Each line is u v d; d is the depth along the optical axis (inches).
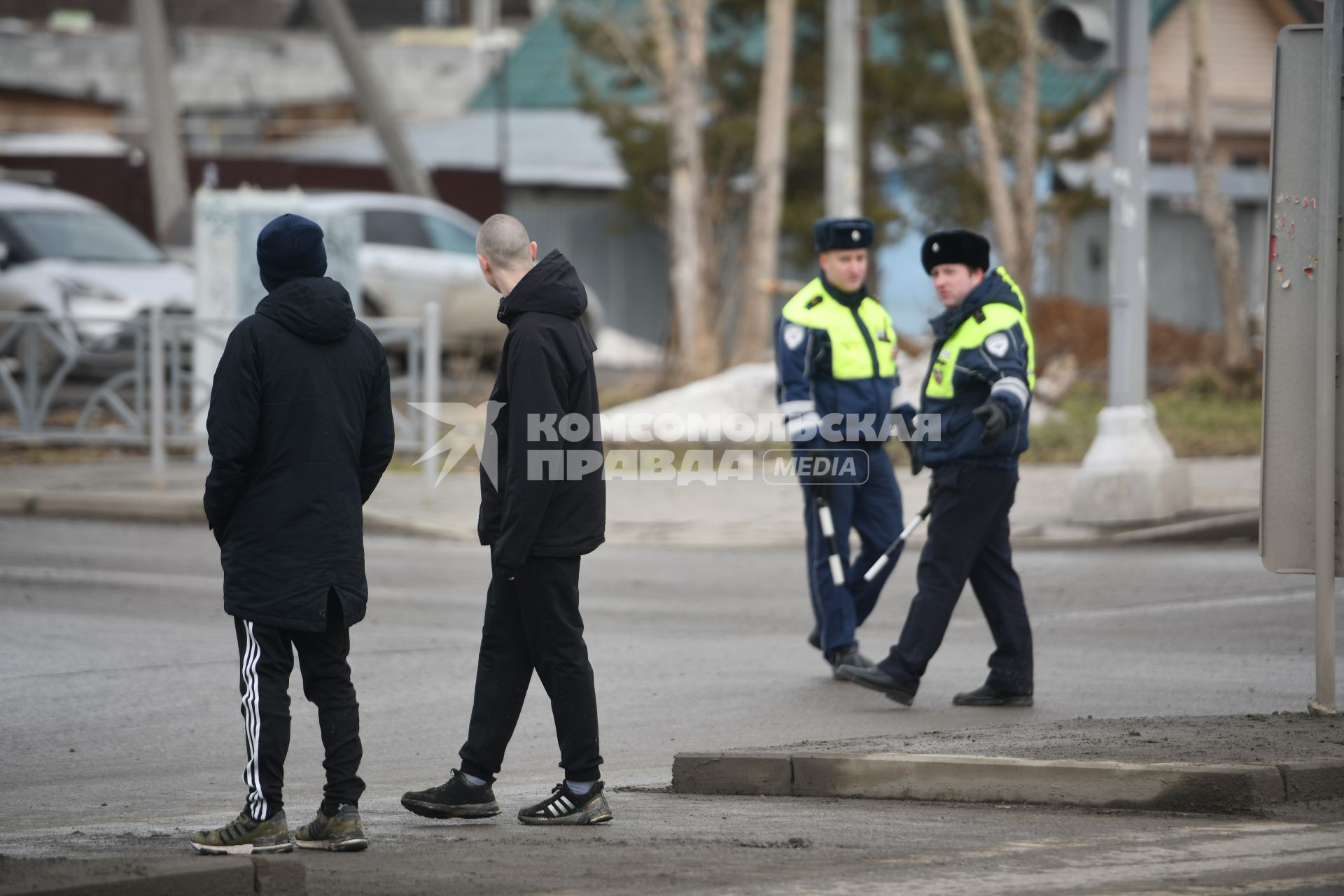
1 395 2385.6
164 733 1137.4
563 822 857.5
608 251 5093.5
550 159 5285.4
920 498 2186.3
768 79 3228.3
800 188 4539.9
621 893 699.4
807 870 738.2
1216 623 1493.6
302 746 1117.1
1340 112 976.9
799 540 2020.2
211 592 1675.7
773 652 1406.3
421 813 872.9
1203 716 1034.7
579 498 851.4
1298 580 1708.9
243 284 2416.3
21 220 3127.5
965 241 1174.3
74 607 1588.3
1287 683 1239.5
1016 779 879.7
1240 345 3380.9
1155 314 5118.1
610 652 1407.5
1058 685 1250.0
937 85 4367.6
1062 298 4579.2
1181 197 5103.3
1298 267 1006.4
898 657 1172.5
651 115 4611.2
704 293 3282.5
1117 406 2020.2
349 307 831.7
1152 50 5329.7
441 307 3346.5
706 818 867.4
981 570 1192.2
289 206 2432.3
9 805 942.4
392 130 4234.7
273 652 815.1
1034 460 2568.9
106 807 935.0
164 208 4052.7
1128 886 703.1
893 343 1318.9
